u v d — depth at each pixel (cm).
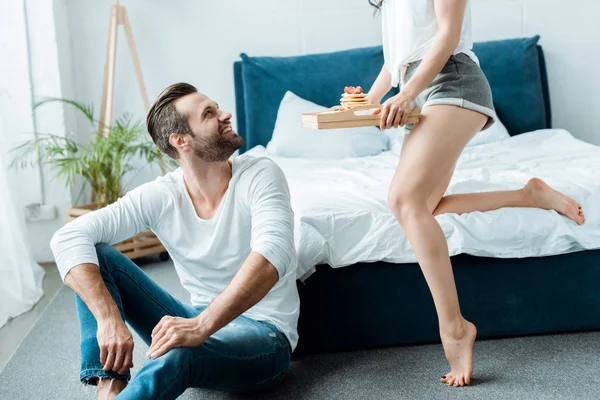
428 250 194
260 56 425
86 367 172
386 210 232
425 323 230
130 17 418
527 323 233
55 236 183
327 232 224
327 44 429
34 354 249
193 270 198
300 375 214
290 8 425
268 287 172
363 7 427
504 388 197
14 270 301
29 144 380
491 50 412
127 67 421
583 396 190
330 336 229
